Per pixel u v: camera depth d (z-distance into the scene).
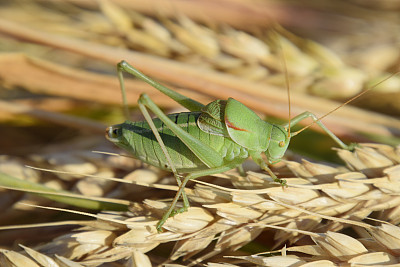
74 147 0.21
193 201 0.18
